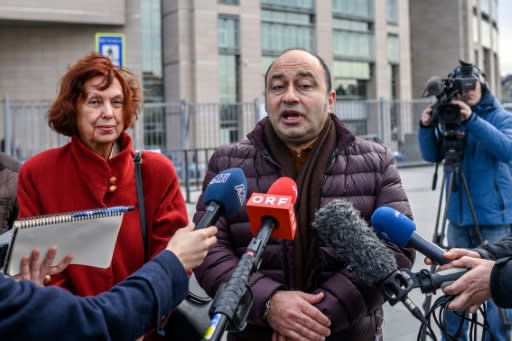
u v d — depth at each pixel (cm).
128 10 2370
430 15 3875
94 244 177
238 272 154
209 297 242
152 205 234
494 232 375
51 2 2208
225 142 1557
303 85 229
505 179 371
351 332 224
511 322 338
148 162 238
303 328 203
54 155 234
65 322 132
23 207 228
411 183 1327
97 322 134
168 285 147
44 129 1298
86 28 2327
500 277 172
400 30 3438
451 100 382
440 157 417
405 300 179
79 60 231
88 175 225
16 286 132
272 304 208
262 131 248
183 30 2550
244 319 148
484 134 357
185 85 2555
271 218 177
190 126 1505
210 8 2577
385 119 1706
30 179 230
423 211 922
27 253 166
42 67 2297
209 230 163
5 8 2138
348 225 185
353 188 232
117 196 228
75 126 228
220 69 2639
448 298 184
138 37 2388
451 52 3834
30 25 2269
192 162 1440
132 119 237
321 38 2970
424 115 407
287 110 228
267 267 228
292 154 243
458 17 3803
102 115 222
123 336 138
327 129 240
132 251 227
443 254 188
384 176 236
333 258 223
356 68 3180
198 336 223
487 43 4603
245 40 2672
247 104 1585
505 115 385
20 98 2275
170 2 2581
